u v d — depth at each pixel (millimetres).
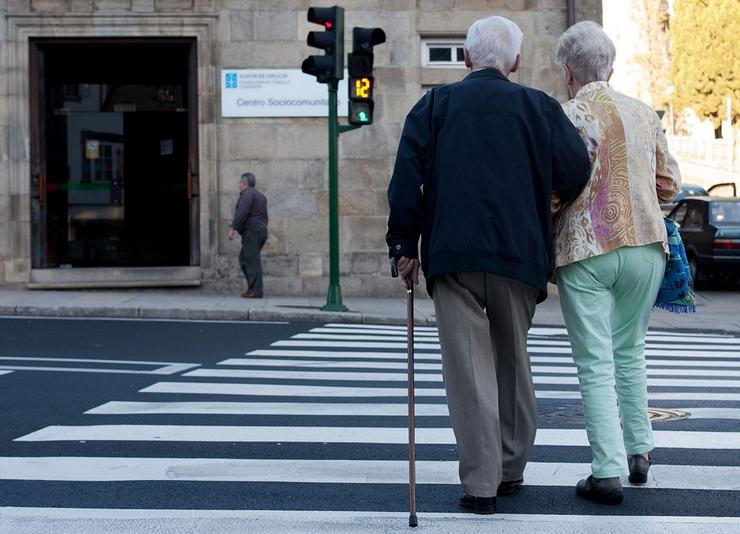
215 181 21000
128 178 21453
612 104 5480
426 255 5109
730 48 53688
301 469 6195
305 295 21109
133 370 10797
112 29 20828
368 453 6664
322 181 21109
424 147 5098
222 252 21078
